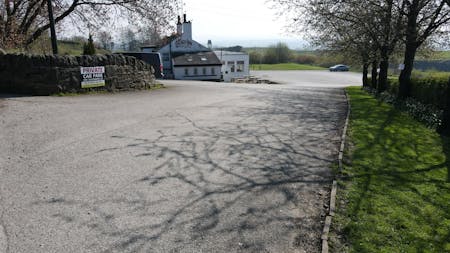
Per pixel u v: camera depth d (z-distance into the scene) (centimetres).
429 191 504
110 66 1324
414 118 1079
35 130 711
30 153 578
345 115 1084
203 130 793
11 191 443
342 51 1984
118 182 484
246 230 382
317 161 613
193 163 573
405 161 636
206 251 342
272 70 6600
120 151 611
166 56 4822
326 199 466
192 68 4619
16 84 1127
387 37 1365
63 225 373
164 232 370
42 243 340
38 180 478
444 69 1998
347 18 1448
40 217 386
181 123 850
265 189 489
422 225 405
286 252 347
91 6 1717
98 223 380
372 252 348
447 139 816
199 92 1565
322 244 357
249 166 573
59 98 1096
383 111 1198
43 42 1741
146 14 1761
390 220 412
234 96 1463
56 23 1716
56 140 652
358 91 2150
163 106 1074
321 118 1012
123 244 346
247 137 751
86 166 536
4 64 1129
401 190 502
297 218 413
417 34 1253
